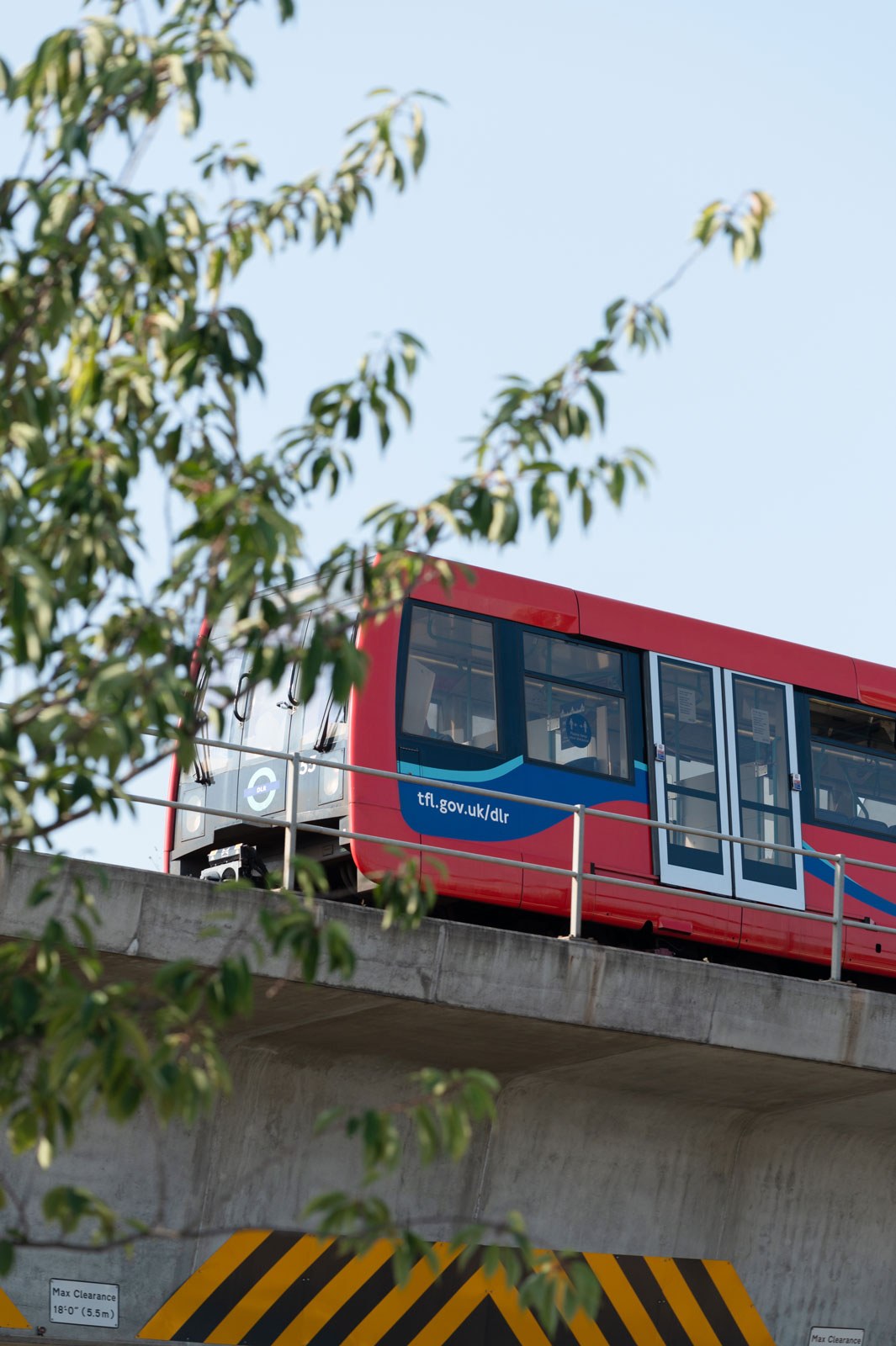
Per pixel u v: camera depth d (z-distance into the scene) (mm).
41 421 11898
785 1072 23734
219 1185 21719
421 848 21344
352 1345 22078
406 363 12391
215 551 11602
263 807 26984
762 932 28938
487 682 27312
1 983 11438
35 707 11367
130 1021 10930
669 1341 24328
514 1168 23750
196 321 12422
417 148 12875
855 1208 26500
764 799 29719
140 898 19141
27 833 11227
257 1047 22078
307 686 11469
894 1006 24094
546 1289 11102
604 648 28812
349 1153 22656
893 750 31969
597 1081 24109
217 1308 21438
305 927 11898
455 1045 22594
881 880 30797
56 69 11812
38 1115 11336
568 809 23219
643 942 28219
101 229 11680
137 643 11500
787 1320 25594
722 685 29859
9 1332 20219
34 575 10539
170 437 12516
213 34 12039
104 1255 20953
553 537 11828
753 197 12188
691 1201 25094
